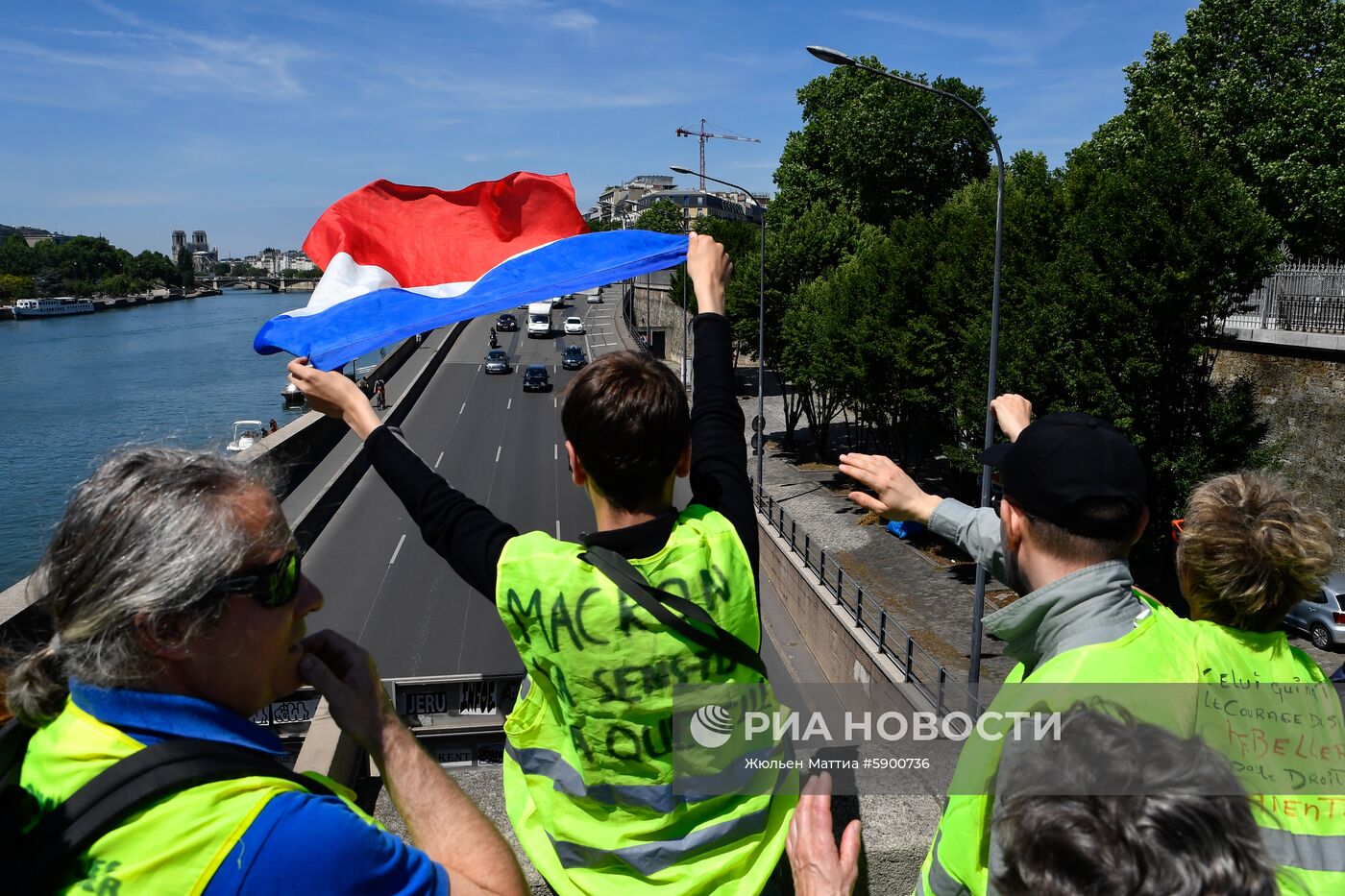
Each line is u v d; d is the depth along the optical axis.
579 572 1.74
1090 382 18.84
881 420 35.88
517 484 43.53
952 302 26.98
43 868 1.21
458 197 3.16
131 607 1.25
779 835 1.97
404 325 2.76
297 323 2.84
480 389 65.94
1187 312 18.11
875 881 2.64
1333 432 20.30
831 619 23.38
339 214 3.07
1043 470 1.80
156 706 1.31
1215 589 2.00
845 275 35.59
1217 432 18.69
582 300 124.19
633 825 1.85
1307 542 1.93
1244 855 1.15
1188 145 18.50
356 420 2.27
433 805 1.52
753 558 1.90
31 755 1.33
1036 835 1.20
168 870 1.22
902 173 55.41
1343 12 26.67
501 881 1.47
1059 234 21.52
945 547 28.81
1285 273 21.67
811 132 58.03
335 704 1.54
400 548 34.50
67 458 59.25
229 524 1.33
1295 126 25.92
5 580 41.03
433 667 25.92
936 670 18.83
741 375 67.88
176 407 75.69
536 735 1.98
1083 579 1.78
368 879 1.30
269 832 1.26
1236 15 27.72
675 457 1.78
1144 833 1.14
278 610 1.40
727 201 196.88
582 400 1.75
